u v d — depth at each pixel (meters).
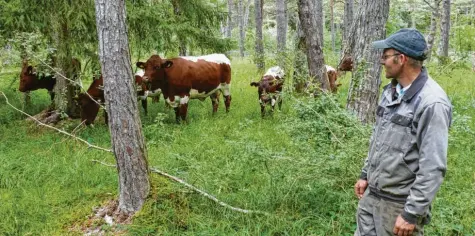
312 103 5.88
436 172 2.70
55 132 8.91
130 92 4.82
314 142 5.54
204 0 13.25
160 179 5.38
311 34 8.38
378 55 7.16
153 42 10.10
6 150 7.73
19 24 8.38
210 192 5.43
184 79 9.52
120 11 4.60
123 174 5.00
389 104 2.97
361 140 5.08
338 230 4.55
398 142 2.90
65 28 9.03
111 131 4.94
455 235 4.46
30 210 5.43
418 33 2.87
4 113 10.55
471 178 5.66
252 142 5.57
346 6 19.16
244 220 4.91
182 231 4.84
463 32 15.19
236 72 18.11
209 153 7.10
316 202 5.05
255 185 5.71
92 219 5.16
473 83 13.25
